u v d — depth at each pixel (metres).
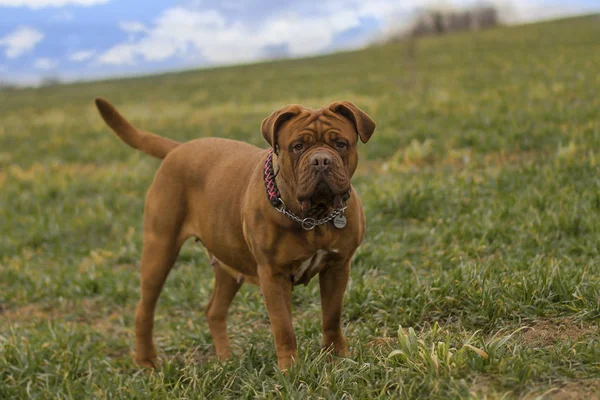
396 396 3.03
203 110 18.52
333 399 3.12
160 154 4.72
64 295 6.27
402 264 5.35
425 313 4.23
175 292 5.91
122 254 7.16
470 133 9.30
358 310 4.54
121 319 5.69
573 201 5.83
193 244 6.98
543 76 15.71
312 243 3.42
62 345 4.85
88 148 13.38
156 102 23.00
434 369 3.06
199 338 4.86
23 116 22.00
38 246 7.83
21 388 4.20
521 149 8.43
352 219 3.50
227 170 4.08
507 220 5.74
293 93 21.17
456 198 6.50
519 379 2.93
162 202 4.38
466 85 16.44
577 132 8.20
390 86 19.73
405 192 6.58
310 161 3.12
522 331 3.76
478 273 4.36
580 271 4.19
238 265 4.08
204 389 3.59
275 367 3.53
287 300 3.60
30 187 10.48
